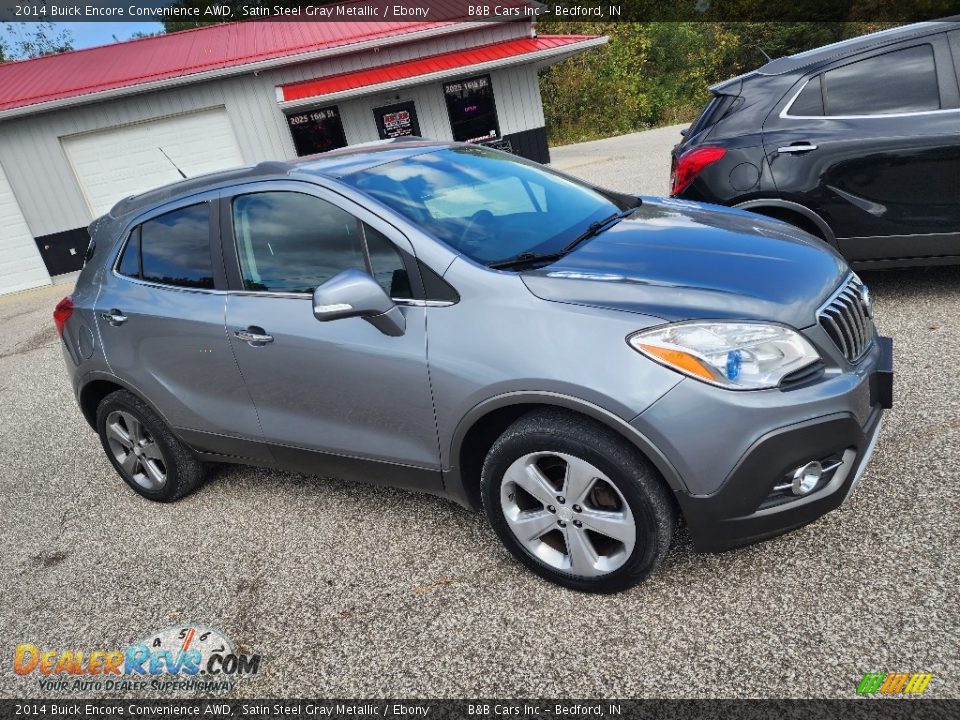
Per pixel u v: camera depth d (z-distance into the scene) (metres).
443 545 3.05
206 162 15.31
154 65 15.84
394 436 2.81
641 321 2.24
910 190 4.20
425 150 3.49
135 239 3.56
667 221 3.09
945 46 4.18
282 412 3.12
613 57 30.27
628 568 2.41
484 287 2.49
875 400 2.48
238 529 3.49
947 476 2.85
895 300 4.81
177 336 3.29
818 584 2.43
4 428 5.77
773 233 2.91
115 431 3.86
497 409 2.54
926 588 2.32
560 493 2.48
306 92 14.83
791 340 2.24
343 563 3.06
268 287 3.02
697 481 2.20
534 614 2.55
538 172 3.59
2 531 3.96
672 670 2.21
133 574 3.28
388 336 2.65
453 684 2.32
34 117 13.98
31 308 11.71
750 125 4.60
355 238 2.79
